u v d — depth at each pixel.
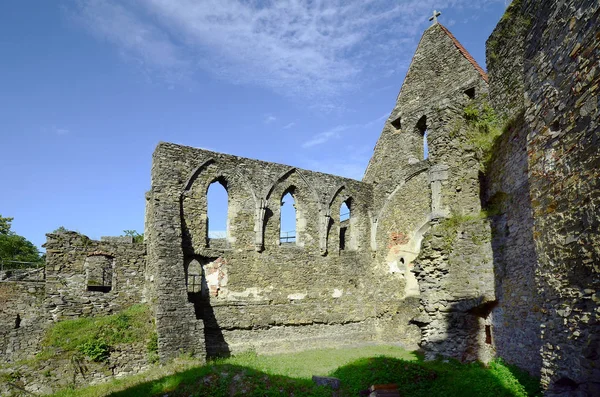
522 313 12.69
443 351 15.77
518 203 13.12
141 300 19.62
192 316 16.88
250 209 20.97
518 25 15.61
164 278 16.91
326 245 23.02
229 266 19.97
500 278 14.30
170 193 18.48
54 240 18.38
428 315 16.47
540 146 7.73
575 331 6.58
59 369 14.12
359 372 13.05
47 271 18.08
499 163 14.88
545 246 7.55
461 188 18.00
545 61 7.58
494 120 17.17
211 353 18.64
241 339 19.61
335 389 11.98
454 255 16.28
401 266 22.98
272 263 21.19
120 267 19.50
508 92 16.31
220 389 11.77
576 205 6.52
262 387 11.80
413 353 19.30
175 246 17.77
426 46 24.61
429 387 12.32
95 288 21.91
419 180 22.84
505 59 16.59
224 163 20.48
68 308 18.05
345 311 22.91
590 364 6.18
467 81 21.92
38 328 16.59
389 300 23.25
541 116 7.71
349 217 25.00
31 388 13.56
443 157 18.69
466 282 15.73
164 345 15.80
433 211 18.44
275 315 20.62
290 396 11.44
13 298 17.66
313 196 23.22
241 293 20.03
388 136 25.28
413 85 24.78
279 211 21.92
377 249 24.44
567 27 6.81
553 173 7.25
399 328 22.38
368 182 26.02
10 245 39.41
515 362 12.99
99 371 14.57
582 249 6.36
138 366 15.30
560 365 7.06
